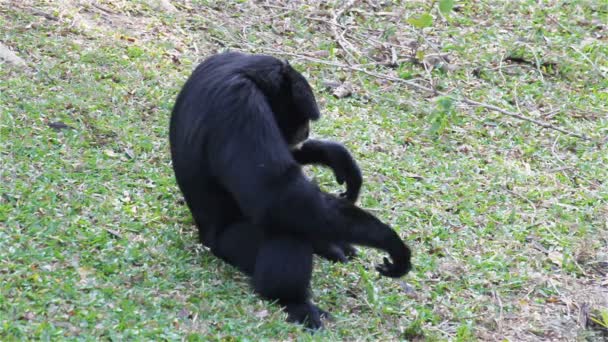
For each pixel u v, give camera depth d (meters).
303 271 10.46
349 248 12.42
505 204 14.23
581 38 21.00
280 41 18.83
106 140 13.66
